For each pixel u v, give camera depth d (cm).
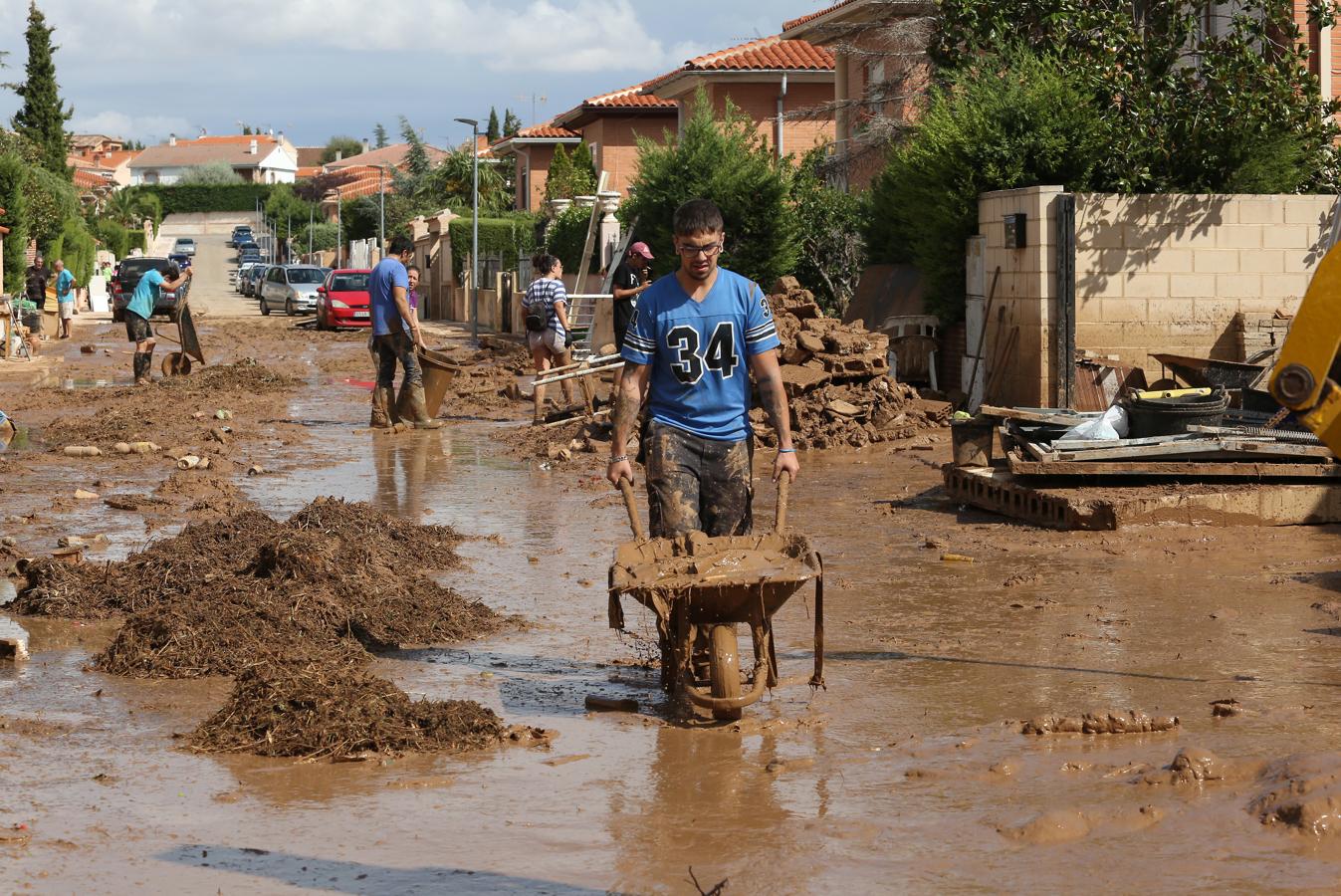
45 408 3016
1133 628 1120
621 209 4247
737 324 963
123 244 13162
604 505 1783
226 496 1839
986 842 682
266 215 18025
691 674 940
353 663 1033
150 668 1018
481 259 6662
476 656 1072
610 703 930
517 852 677
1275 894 614
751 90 5809
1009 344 2520
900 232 3162
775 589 883
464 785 778
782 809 732
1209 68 2592
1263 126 2544
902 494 1848
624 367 966
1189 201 2473
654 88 6356
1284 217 2495
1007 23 2886
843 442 2339
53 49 12256
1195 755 766
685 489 967
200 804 748
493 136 15812
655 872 650
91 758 829
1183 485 1612
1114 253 2459
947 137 2720
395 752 836
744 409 980
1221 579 1293
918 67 3744
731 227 3688
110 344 5325
